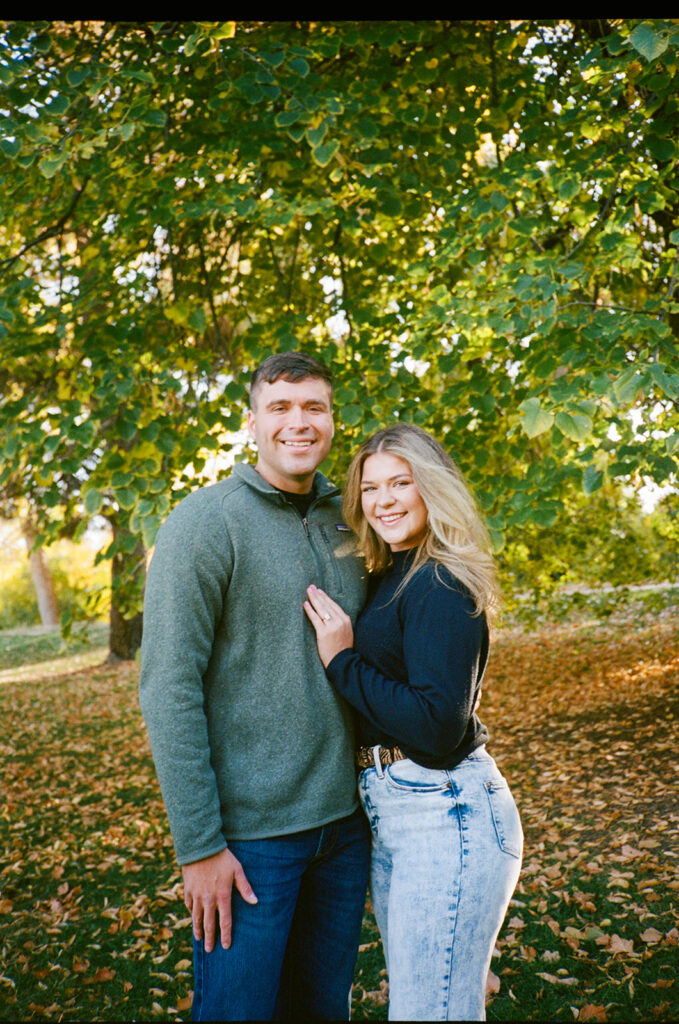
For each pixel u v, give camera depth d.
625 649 8.91
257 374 1.98
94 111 3.44
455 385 3.40
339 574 1.97
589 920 3.20
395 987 1.69
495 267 4.09
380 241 4.31
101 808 5.51
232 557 1.79
